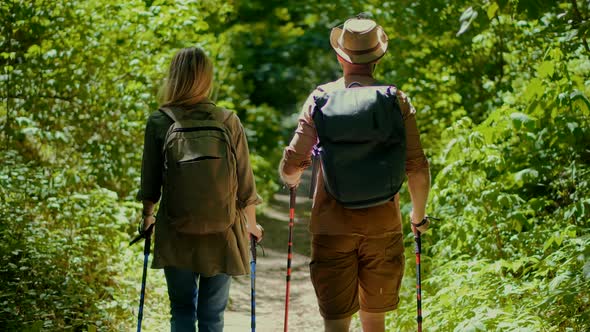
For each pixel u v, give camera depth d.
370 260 5.62
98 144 11.29
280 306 10.48
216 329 5.97
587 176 8.77
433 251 9.09
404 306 8.24
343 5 13.70
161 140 5.78
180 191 5.62
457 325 6.62
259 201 6.07
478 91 13.13
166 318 9.05
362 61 5.73
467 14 6.39
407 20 13.16
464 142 8.47
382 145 5.36
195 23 12.55
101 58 11.66
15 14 11.16
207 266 5.74
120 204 10.97
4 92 11.17
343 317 5.66
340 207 5.51
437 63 13.29
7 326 7.46
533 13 6.52
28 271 8.48
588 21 7.61
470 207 8.27
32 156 12.16
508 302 6.70
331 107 5.44
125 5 11.84
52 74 11.13
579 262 6.66
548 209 9.65
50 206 9.66
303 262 13.10
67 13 11.45
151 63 11.90
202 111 5.84
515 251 8.36
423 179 5.57
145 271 6.07
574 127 8.27
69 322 8.22
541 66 7.94
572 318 6.53
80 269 9.04
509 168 9.37
